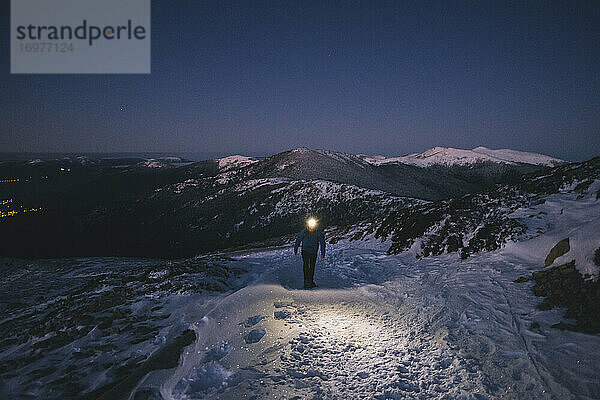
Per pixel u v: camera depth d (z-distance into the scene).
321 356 4.43
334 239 18.05
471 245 9.81
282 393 3.59
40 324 8.81
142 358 5.12
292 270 10.45
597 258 5.43
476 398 3.39
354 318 5.92
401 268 9.88
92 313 7.85
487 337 4.66
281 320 5.72
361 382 3.80
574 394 3.24
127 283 11.05
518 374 3.71
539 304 5.42
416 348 4.58
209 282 9.16
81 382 4.62
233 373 4.09
